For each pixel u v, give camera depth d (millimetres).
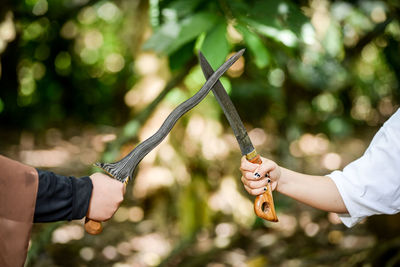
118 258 2955
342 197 1236
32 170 1080
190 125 3094
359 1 2637
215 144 3150
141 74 2986
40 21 4262
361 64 3926
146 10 2869
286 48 1466
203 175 3166
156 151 3100
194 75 2459
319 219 3424
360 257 2508
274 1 1394
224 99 1204
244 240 3107
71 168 5035
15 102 6207
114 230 3312
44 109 6738
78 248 3033
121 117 6625
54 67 6527
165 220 3234
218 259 2887
